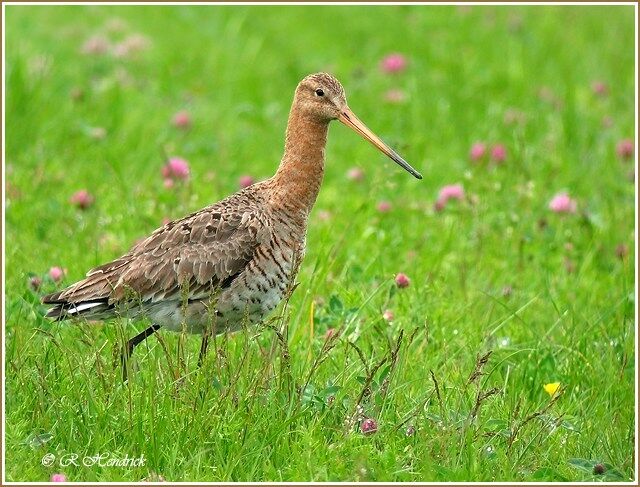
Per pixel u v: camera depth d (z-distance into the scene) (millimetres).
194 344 11500
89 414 9695
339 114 11422
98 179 15602
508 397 10742
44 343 10586
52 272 11852
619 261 14211
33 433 9516
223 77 21000
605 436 10273
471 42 23344
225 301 10766
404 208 15305
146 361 10758
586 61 22344
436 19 24859
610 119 18938
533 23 24406
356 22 24672
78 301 10555
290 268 11070
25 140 16562
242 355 10359
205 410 9633
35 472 9250
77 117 17688
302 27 24328
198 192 14766
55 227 13859
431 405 10398
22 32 21469
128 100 18781
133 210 14125
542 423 10094
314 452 9430
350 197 15828
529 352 11516
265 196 11141
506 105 19953
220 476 9234
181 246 10672
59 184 15258
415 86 20141
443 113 19375
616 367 11234
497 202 15188
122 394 9891
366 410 9961
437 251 13992
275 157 17750
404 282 11828
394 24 24594
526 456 9836
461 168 17047
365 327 11367
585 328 12008
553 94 20281
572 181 16516
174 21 24109
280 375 10023
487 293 12211
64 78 19391
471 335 11680
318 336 11422
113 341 10727
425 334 11391
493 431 9930
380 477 9227
